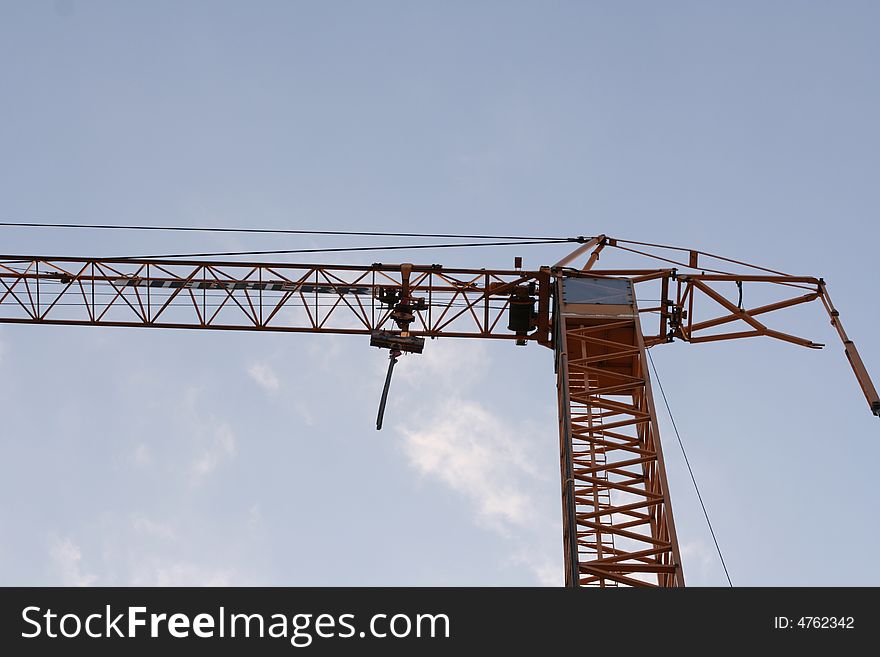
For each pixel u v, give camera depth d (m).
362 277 101.50
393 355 98.00
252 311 102.88
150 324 104.19
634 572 69.88
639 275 94.69
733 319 95.19
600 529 72.31
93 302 104.88
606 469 75.94
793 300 95.38
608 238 104.38
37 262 104.56
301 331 102.38
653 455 76.38
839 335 91.06
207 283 103.56
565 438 76.31
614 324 85.88
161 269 103.88
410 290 99.56
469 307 99.38
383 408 95.38
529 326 97.00
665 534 72.00
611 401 80.25
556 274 90.56
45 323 104.88
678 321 95.25
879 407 85.19
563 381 80.69
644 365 82.12
